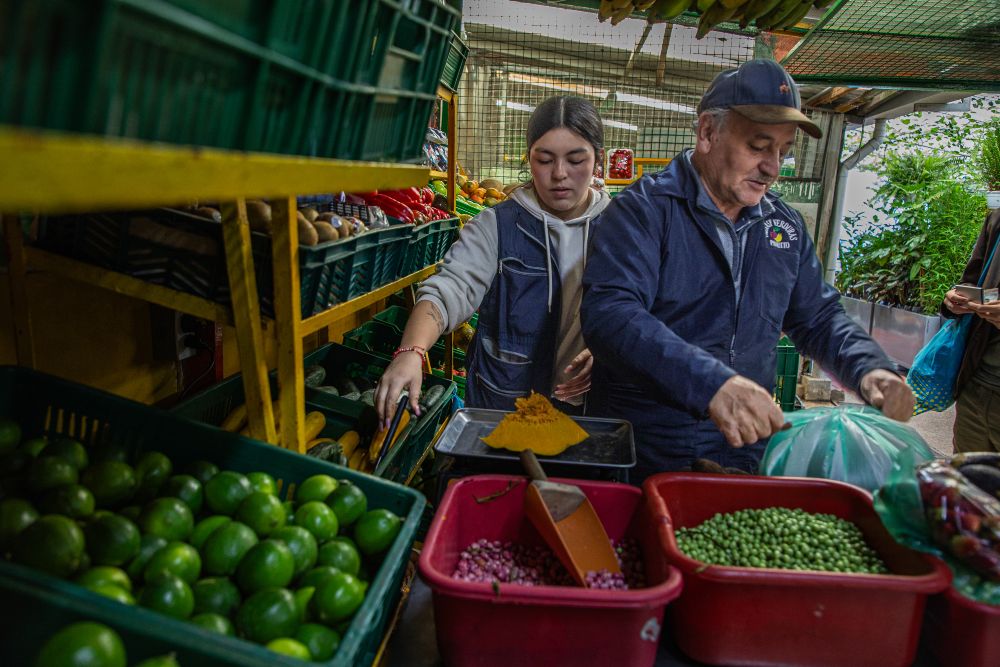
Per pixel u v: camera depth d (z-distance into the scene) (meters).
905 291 6.14
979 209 5.88
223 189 0.67
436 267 2.69
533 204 2.26
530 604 0.93
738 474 1.36
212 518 1.10
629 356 1.48
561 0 3.63
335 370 2.63
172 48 0.61
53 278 1.63
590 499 1.31
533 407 1.63
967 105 5.13
